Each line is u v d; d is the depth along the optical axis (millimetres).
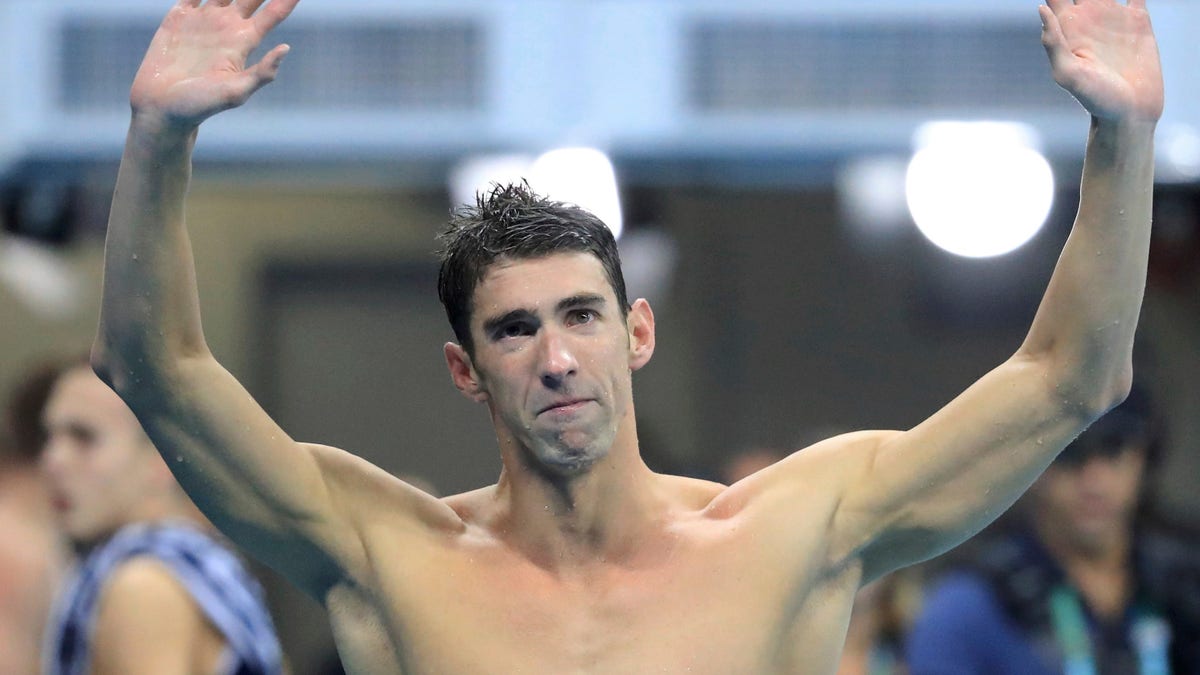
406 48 24906
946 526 9711
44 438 15828
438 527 9781
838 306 28125
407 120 24828
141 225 9133
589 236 9469
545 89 24797
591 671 9211
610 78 24922
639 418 23234
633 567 9602
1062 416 9578
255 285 28469
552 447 9234
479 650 9297
